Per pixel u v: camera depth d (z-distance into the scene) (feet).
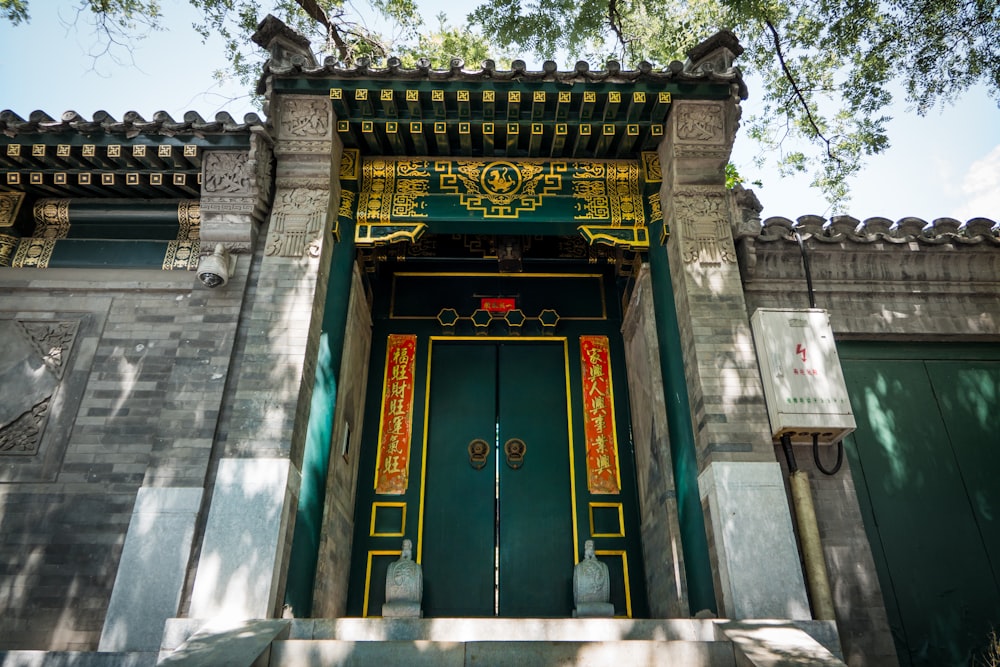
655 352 33.71
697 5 51.65
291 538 25.48
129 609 23.38
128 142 29.78
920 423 30.81
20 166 30.81
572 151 33.86
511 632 22.00
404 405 38.22
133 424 27.89
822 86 48.14
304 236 30.04
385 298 41.16
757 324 29.58
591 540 33.47
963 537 28.55
